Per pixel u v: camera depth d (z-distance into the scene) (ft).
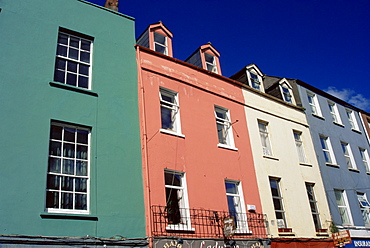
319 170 59.72
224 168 44.50
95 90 37.32
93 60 39.37
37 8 37.42
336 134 69.62
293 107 63.67
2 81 31.24
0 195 26.99
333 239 52.16
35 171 29.53
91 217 30.40
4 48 32.86
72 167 32.37
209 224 38.75
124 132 37.11
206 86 49.34
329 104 75.31
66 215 29.12
